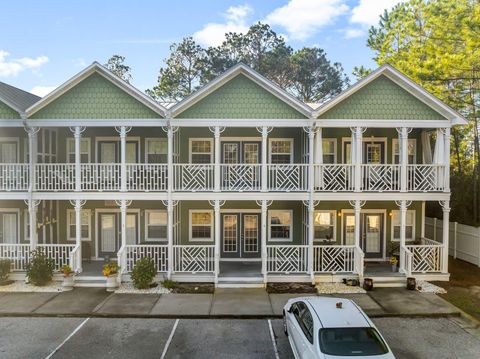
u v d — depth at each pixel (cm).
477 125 2319
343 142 1702
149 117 1470
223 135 1708
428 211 2172
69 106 1465
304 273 1463
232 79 1464
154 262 1462
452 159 2633
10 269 1442
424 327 1076
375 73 1463
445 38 1952
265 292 1351
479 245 1681
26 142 1659
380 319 1130
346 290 1370
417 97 1493
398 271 1513
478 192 2019
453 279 1502
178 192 1461
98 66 1432
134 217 1728
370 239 1725
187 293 1339
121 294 1323
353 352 730
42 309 1180
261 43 4244
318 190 1482
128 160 1714
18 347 955
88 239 1728
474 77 1944
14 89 1672
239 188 1472
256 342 985
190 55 4041
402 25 2986
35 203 1470
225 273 1495
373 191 1471
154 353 927
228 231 1719
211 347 959
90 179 1496
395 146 1709
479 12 1781
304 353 786
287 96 1436
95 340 995
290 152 1714
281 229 1725
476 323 1098
